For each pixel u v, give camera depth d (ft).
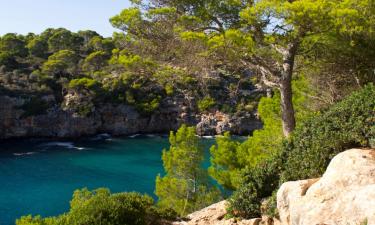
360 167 28.71
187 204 84.07
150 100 316.60
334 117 37.76
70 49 363.76
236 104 313.94
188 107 317.63
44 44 371.56
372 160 29.43
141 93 317.01
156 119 318.24
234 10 50.75
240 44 46.26
